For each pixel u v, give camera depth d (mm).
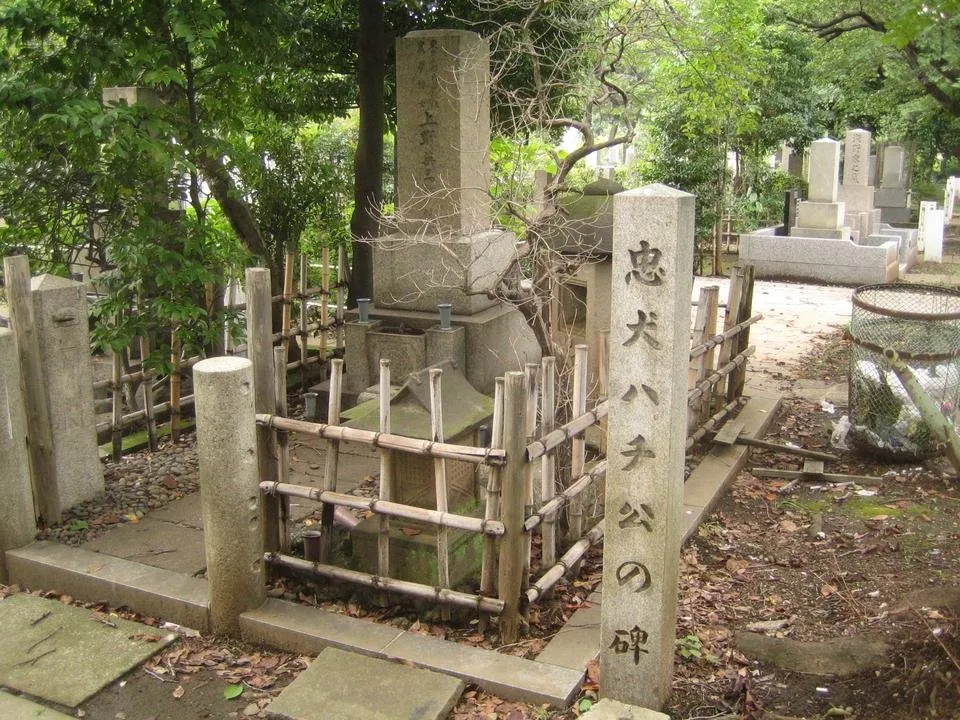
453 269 7434
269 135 10102
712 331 6602
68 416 5332
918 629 4012
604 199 6301
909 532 5234
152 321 6617
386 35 9844
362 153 9430
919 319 6043
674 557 3459
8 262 5004
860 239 16062
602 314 6383
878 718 3523
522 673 3740
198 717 3674
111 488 5785
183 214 7055
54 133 6418
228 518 4113
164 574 4598
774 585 4734
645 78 6531
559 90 9117
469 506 4613
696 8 10617
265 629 4160
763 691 3768
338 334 8555
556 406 5238
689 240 3199
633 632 3471
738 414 7242
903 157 22156
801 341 10461
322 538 4527
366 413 4516
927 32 9453
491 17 9133
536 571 4590
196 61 7918
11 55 7125
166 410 6848
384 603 4395
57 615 4426
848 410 7156
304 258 8023
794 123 16578
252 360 4441
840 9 11195
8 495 4832
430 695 3643
